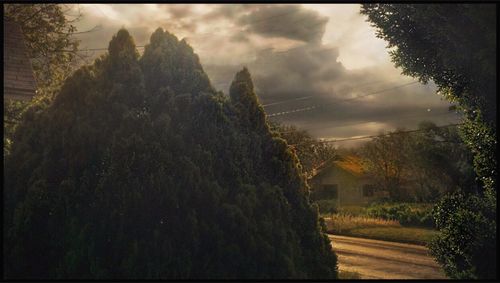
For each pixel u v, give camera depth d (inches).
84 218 241.3
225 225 248.2
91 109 269.3
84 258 232.5
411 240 999.0
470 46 306.7
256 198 265.4
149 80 282.8
